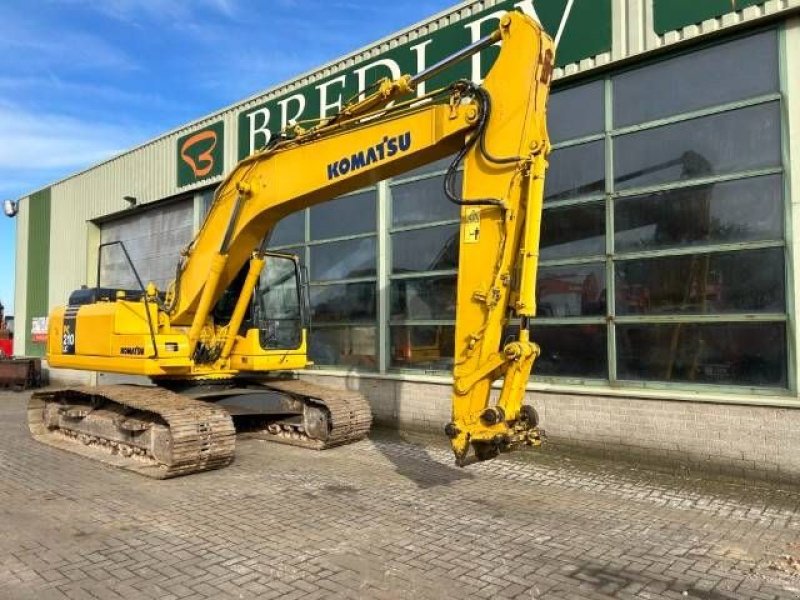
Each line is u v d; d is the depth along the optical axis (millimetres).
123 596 4168
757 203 7090
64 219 18797
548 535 5293
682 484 6879
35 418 9859
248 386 9617
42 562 4730
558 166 8695
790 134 6871
